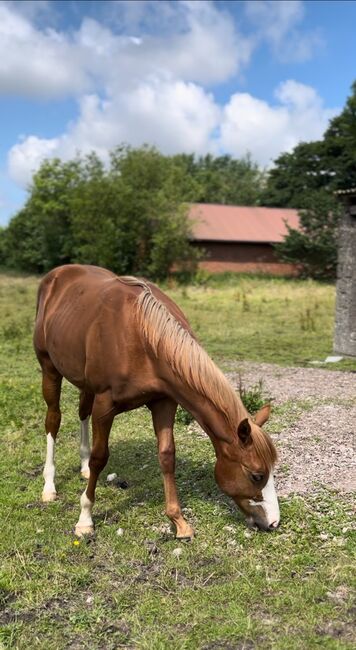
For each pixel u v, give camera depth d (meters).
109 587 3.29
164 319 3.61
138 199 31.30
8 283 31.30
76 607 3.11
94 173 32.75
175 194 31.17
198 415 3.56
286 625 2.88
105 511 4.28
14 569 3.44
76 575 3.39
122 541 3.80
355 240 10.48
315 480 4.58
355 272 10.48
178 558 3.56
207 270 32.88
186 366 3.51
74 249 36.34
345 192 10.31
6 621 3.00
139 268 31.91
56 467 5.19
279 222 36.75
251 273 33.44
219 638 2.80
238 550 3.64
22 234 44.06
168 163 34.03
